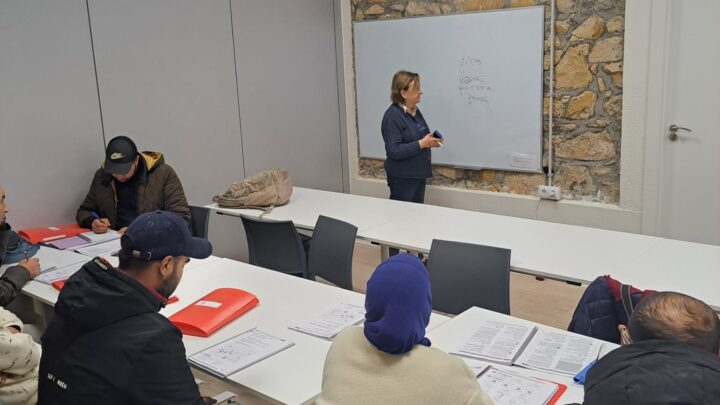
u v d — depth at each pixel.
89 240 3.78
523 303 4.27
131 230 1.75
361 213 4.07
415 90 4.72
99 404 1.61
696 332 1.31
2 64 3.85
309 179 5.88
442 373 1.36
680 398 1.06
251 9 5.17
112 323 1.66
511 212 5.19
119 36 4.38
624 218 4.61
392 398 1.35
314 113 5.83
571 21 4.61
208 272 3.10
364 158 6.16
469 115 5.27
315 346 2.26
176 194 4.12
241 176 5.30
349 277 3.33
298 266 3.63
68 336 1.68
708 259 2.93
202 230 4.09
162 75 4.66
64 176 4.22
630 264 2.91
